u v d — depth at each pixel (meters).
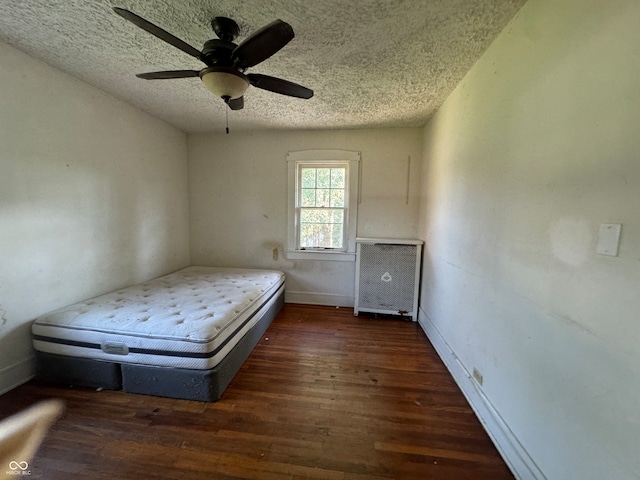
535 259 1.23
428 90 2.33
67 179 2.19
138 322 1.87
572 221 1.03
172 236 3.53
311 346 2.56
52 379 1.92
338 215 3.67
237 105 2.05
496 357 1.53
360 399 1.83
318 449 1.44
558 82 1.11
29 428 1.54
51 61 1.99
